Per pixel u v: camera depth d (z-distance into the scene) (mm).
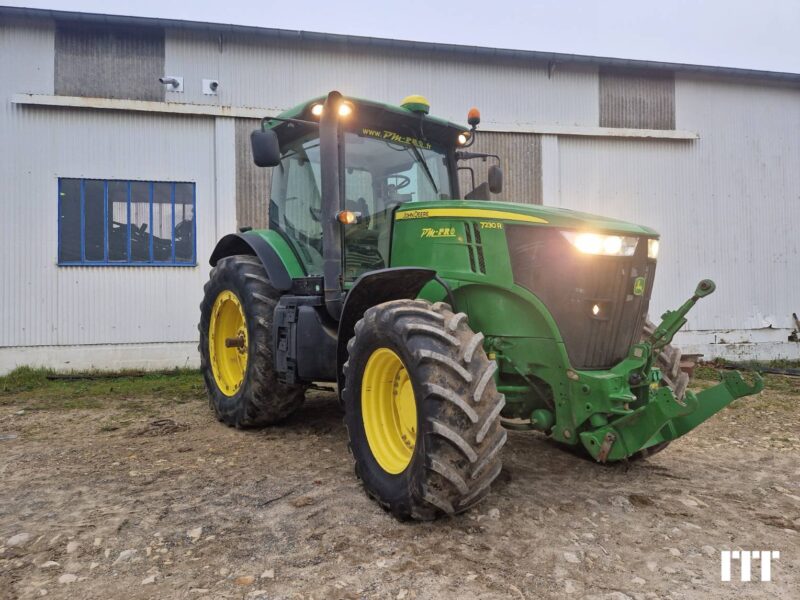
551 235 3004
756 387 2898
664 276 9367
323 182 3730
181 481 3271
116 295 7617
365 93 8336
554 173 8992
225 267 4758
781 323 9727
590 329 3004
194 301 7852
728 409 5551
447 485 2502
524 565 2309
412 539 2520
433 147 4316
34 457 3756
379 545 2461
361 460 2986
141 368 7664
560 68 8992
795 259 9836
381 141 4055
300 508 2863
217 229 7875
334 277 3697
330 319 3867
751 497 3127
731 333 9539
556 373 2998
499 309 3127
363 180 3945
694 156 9484
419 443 2559
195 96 7801
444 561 2326
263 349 4234
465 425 2504
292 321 3891
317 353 3707
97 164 7566
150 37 7688
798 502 3061
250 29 7730
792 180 9852
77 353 7477
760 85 9727
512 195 8859
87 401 5707
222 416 4629
